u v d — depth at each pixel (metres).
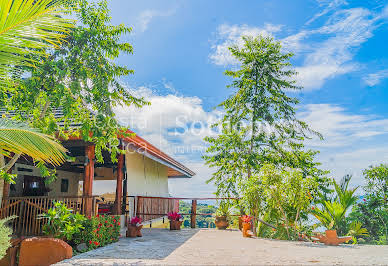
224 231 12.92
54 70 8.05
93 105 8.98
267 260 6.10
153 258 6.55
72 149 13.89
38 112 8.66
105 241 8.77
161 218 18.08
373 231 14.05
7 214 9.55
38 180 14.74
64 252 6.73
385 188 14.52
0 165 7.60
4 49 4.35
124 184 13.49
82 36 8.40
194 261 6.14
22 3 4.28
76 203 9.47
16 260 7.26
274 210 11.20
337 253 6.85
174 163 17.56
